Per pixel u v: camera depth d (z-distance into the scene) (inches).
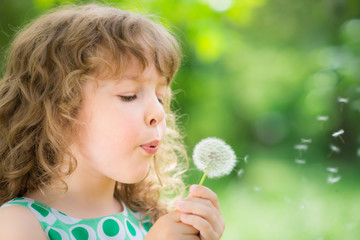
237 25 150.6
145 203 37.6
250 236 83.7
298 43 174.2
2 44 84.1
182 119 130.6
